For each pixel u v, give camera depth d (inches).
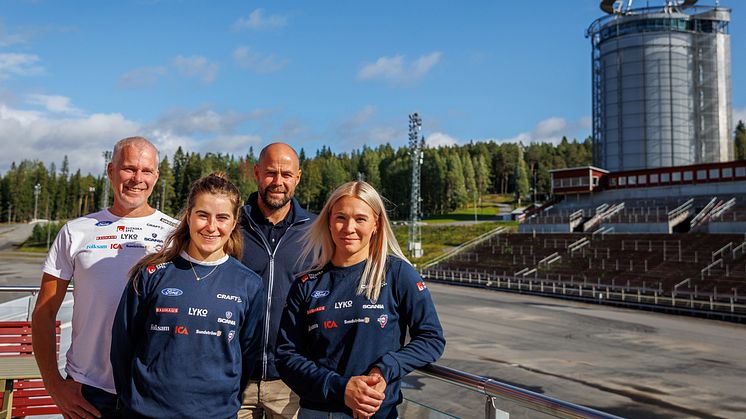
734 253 1364.4
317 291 104.7
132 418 98.4
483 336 789.2
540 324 902.4
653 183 2086.6
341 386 91.4
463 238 2507.4
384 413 97.7
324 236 110.7
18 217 4682.6
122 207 127.0
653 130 2544.3
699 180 1953.7
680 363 626.8
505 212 4037.9
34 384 175.0
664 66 2536.9
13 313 276.4
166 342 99.7
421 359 96.0
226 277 107.9
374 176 4537.4
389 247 108.4
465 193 4279.0
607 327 874.8
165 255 107.8
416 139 2092.8
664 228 1765.5
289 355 101.0
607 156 2687.0
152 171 128.6
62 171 5826.8
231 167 5162.4
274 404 137.9
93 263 120.0
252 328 110.7
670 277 1312.7
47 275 120.1
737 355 673.6
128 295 103.9
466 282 1651.1
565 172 2321.6
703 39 2578.7
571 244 1811.0
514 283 1530.5
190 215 106.4
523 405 86.1
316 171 4660.4
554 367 600.4
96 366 118.4
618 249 1636.3
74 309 121.3
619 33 2640.3
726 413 446.3
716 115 2568.9
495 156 5467.5
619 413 447.5
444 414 105.2
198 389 99.0
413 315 102.4
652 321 940.6
